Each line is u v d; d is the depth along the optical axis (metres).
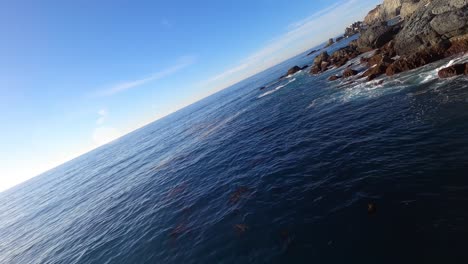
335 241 8.55
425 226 7.73
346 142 16.62
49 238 23.66
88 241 18.50
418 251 7.04
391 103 19.64
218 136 36.44
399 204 9.08
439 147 11.55
